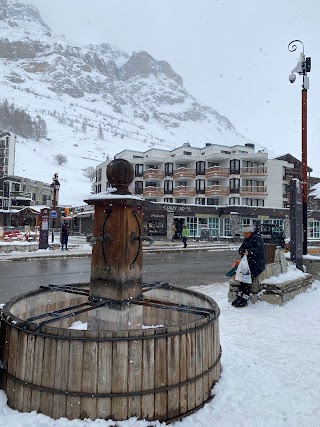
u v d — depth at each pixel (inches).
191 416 116.0
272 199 1948.8
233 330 209.6
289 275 308.3
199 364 122.6
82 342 108.5
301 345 184.4
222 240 1430.9
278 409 121.6
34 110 7337.6
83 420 106.7
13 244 776.3
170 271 512.7
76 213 1759.4
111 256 142.0
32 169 4136.3
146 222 1366.9
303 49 424.2
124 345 109.2
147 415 109.9
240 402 124.5
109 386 107.9
